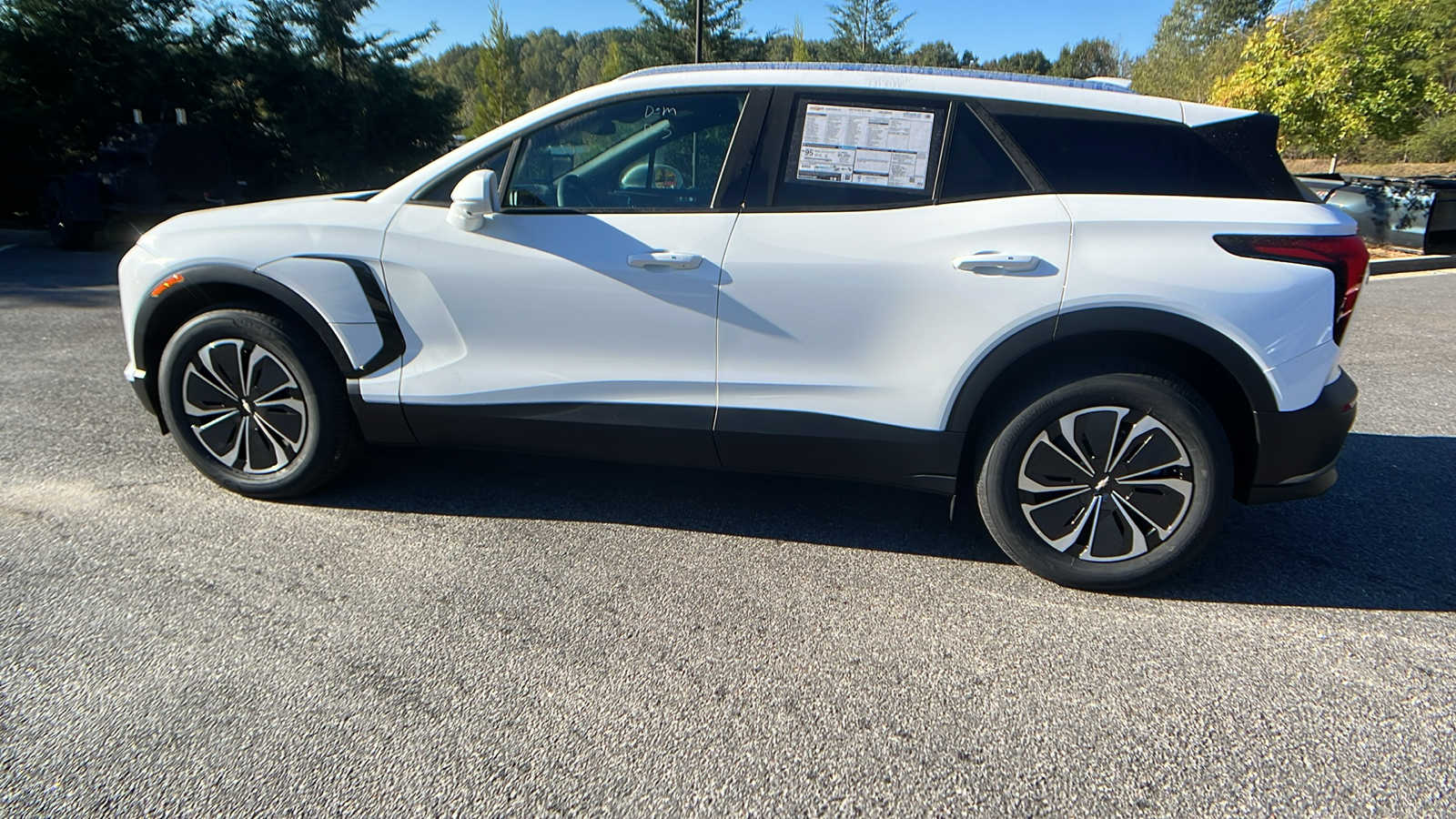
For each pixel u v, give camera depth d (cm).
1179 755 226
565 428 334
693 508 373
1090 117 301
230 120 1666
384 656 260
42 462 400
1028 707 245
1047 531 307
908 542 347
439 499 373
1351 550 350
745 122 320
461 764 216
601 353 325
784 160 314
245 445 356
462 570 314
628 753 222
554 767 216
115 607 281
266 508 359
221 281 339
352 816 198
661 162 326
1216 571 330
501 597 296
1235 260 282
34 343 636
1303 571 331
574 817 200
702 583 310
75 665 249
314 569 310
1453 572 331
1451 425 510
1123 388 290
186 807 200
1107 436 297
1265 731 237
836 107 314
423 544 332
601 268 316
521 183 332
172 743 220
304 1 1764
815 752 224
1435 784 216
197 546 324
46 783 205
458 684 247
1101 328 286
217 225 348
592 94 333
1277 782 217
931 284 297
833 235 304
